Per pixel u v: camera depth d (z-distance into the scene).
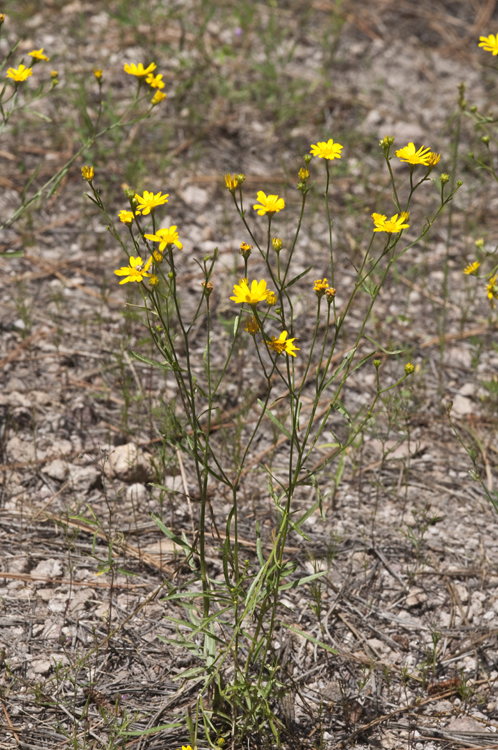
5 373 3.13
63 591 2.43
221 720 2.13
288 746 2.11
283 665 2.27
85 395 3.08
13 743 2.05
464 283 3.80
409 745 2.14
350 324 3.55
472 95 4.98
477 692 2.28
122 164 4.17
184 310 3.50
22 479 2.76
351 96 4.84
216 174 4.22
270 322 3.49
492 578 2.58
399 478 2.90
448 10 5.70
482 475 2.94
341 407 1.91
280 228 3.99
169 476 2.81
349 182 4.29
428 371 3.35
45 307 3.44
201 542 2.00
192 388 1.87
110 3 5.29
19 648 2.27
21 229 3.76
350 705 2.22
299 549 2.63
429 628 2.44
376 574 2.58
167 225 3.88
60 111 4.41
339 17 5.39
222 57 4.80
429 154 1.79
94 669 2.24
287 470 2.90
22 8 5.13
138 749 2.06
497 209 4.21
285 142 4.49
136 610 2.21
